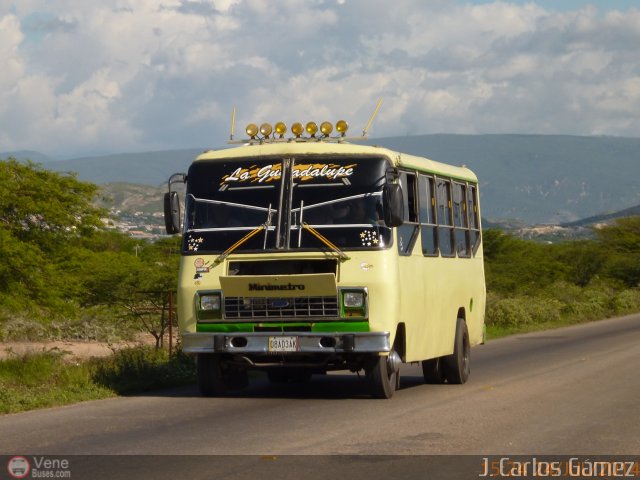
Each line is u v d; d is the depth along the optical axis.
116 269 33.91
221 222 19.98
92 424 16.55
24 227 28.72
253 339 19.47
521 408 18.62
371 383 19.92
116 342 40.59
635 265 93.38
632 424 16.64
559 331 48.59
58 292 28.31
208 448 14.10
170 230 20.03
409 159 21.64
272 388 22.72
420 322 21.38
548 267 83.38
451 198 24.28
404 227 20.58
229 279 19.38
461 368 24.06
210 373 20.42
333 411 18.20
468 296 25.33
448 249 23.80
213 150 20.81
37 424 16.59
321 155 20.05
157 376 23.25
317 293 19.23
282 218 19.72
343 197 19.67
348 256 19.33
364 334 19.17
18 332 39.16
